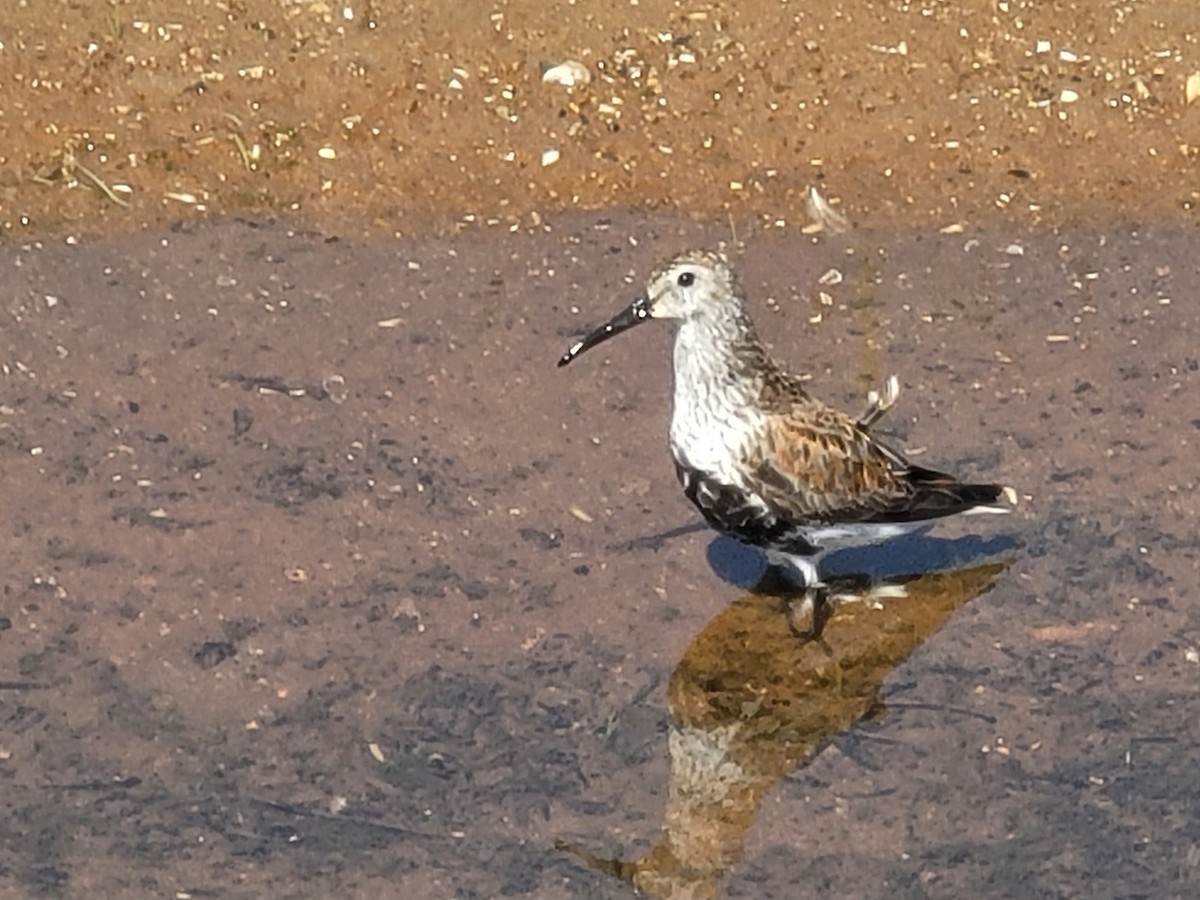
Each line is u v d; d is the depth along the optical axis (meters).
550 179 14.56
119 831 10.40
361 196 14.38
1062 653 11.50
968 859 10.44
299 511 12.14
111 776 10.66
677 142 14.80
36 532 11.93
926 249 14.19
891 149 14.84
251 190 14.38
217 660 11.28
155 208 14.20
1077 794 10.76
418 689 11.17
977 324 13.59
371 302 13.62
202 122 14.70
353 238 14.09
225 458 12.47
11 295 13.48
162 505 12.14
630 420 12.86
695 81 15.09
